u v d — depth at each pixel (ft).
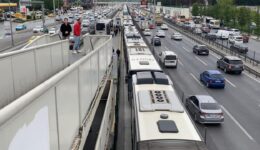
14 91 23.91
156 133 32.17
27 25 289.53
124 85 91.50
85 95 25.99
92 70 31.86
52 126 14.30
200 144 30.01
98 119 43.73
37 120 11.73
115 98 65.57
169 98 42.39
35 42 55.93
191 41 211.82
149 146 29.27
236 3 435.53
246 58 137.08
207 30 259.80
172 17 419.33
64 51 46.91
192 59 145.69
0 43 164.55
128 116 66.69
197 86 97.30
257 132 61.72
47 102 13.39
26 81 27.14
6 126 8.96
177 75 112.47
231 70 115.55
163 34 229.45
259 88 96.32
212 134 60.54
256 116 70.90
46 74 34.86
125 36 142.20
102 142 30.86
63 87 16.76
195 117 67.56
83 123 24.38
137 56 81.30
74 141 20.36
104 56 49.73
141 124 34.55
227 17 293.02
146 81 51.83
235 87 97.14
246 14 262.47
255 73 115.03
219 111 65.10
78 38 60.90
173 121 35.17
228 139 58.08
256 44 206.28
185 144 29.89
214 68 126.62
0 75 21.11
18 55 25.03
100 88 41.19
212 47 176.24
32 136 11.03
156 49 172.86
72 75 19.61
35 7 392.47
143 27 279.28
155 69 66.59
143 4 260.42
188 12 407.64
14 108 9.27
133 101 46.21
